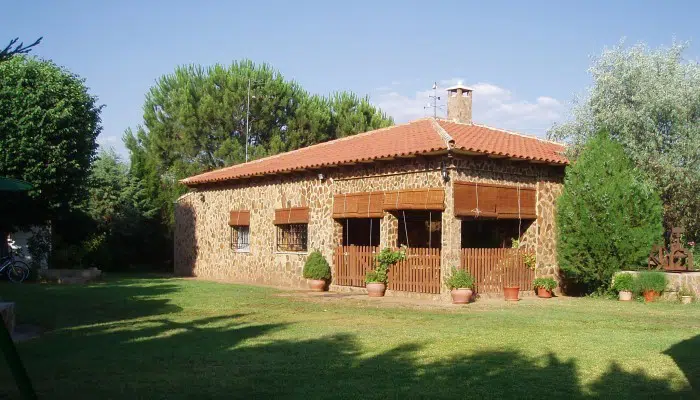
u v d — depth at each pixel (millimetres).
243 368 7793
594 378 7320
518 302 16000
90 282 22250
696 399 6410
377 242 20891
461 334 10492
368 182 18391
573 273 17656
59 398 6402
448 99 22594
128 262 32969
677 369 7797
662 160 18344
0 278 22344
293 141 34531
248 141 34219
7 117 18656
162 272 31453
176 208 29188
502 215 17062
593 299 17047
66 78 20422
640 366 7969
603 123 19422
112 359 8359
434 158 16312
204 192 27031
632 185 16984
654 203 17312
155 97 35438
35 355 8641
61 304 14641
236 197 24797
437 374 7477
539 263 18109
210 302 15438
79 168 20234
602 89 20031
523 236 18234
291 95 35438
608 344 9539
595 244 17000
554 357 8539
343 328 11172
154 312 13438
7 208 19844
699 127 18594
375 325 11570
